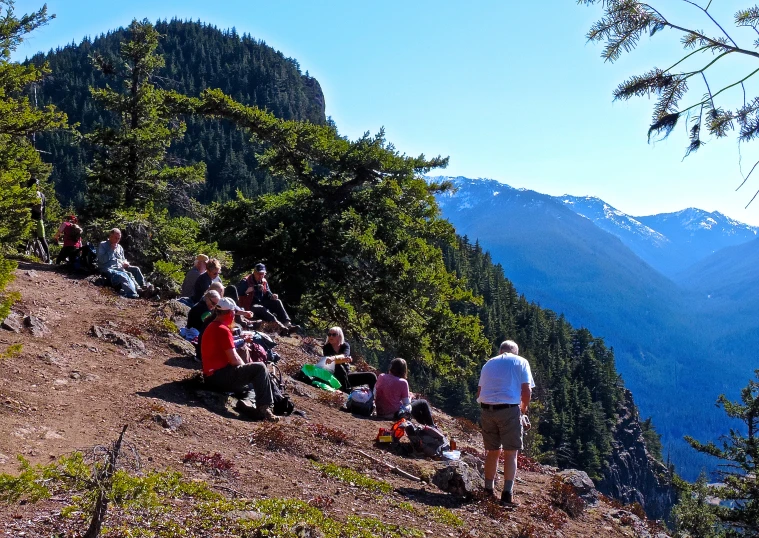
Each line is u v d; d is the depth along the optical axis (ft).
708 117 12.89
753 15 12.29
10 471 17.67
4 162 44.14
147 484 14.88
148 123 81.20
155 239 70.13
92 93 80.48
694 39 12.62
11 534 14.52
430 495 25.99
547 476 35.35
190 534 16.49
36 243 62.03
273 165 92.58
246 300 49.70
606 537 28.53
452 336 77.77
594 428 395.75
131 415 24.79
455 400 304.71
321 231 83.87
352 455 27.96
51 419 22.58
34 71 47.55
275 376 32.89
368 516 21.77
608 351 528.63
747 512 98.68
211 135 504.02
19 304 37.17
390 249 81.61
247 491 21.04
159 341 36.65
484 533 23.27
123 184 80.18
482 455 35.76
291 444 26.71
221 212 89.35
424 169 89.30
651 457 486.38
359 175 87.56
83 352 31.78
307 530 18.06
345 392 39.81
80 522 15.83
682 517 121.39
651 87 12.92
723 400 107.96
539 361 431.43
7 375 25.75
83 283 48.55
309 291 81.71
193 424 25.86
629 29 12.52
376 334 85.25
